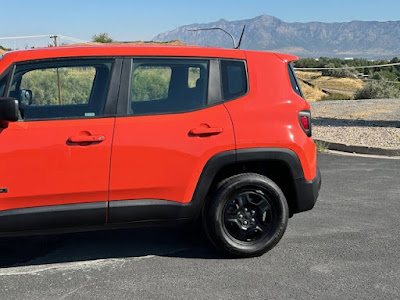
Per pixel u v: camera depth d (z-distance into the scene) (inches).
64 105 150.2
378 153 382.0
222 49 167.2
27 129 143.6
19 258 167.5
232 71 165.3
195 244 180.9
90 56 152.6
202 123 156.3
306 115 169.6
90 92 152.4
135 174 150.3
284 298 135.9
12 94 148.1
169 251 173.8
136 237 189.2
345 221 209.6
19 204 143.5
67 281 147.9
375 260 165.0
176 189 154.6
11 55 148.3
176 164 153.2
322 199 246.4
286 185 172.6
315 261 163.8
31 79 149.5
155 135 151.5
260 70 167.8
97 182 147.6
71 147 144.6
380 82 1135.6
